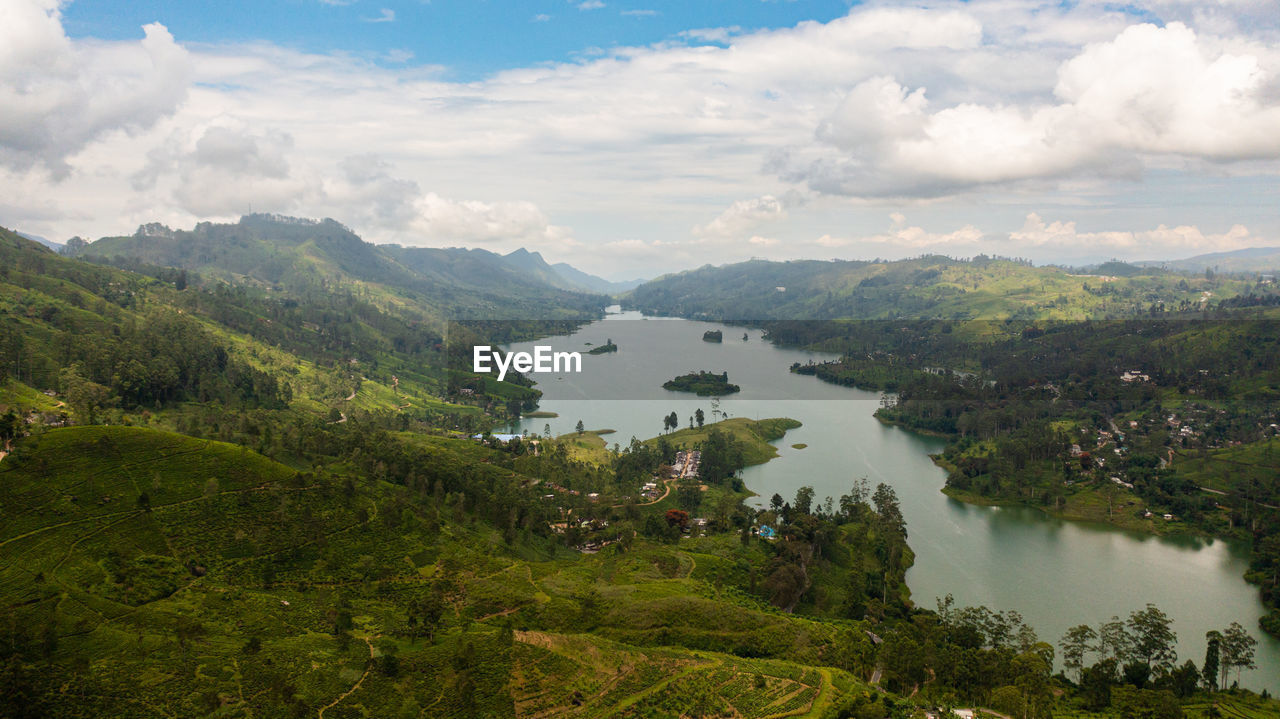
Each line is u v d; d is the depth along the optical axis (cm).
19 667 9275
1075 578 19025
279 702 9531
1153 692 12488
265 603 12556
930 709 12069
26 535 12731
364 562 14662
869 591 17762
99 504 13975
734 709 11106
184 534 13938
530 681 11069
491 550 16750
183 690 9488
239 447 17200
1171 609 17162
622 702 10906
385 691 10238
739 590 17238
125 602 11681
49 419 19638
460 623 13088
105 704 8969
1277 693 13825
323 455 19838
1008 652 13662
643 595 15775
